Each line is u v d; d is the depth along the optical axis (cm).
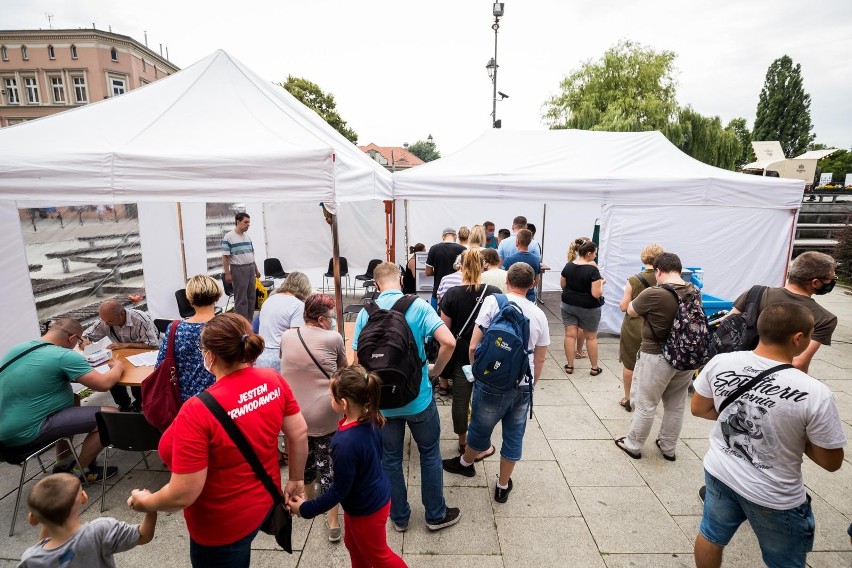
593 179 555
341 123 3531
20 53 5088
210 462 164
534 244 719
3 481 326
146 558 255
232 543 172
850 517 288
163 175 307
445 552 259
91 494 310
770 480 180
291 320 311
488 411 275
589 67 2242
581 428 400
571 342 519
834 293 975
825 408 167
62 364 286
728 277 667
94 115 359
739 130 5069
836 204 1675
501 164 606
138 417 268
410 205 978
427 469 262
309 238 1028
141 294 597
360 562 211
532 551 260
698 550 210
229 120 370
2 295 420
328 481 265
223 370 175
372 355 226
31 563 161
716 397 195
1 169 287
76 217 491
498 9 1353
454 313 328
